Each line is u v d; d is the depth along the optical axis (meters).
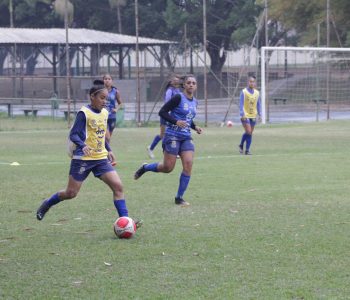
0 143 29.67
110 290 8.49
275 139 30.83
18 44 65.62
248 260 9.78
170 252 10.27
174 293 8.35
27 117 49.81
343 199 14.67
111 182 11.46
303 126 39.00
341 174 18.69
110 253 10.25
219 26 78.31
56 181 17.86
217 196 15.20
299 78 55.75
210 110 53.53
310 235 11.27
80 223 12.43
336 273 9.11
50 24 85.81
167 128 14.27
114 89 22.92
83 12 85.00
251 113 24.42
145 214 13.20
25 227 12.13
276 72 58.25
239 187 16.45
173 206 14.02
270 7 60.94
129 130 36.94
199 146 27.78
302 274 9.09
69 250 10.45
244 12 76.25
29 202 14.72
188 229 11.83
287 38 69.56
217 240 10.98
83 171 11.47
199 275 9.09
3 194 15.77
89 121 11.33
